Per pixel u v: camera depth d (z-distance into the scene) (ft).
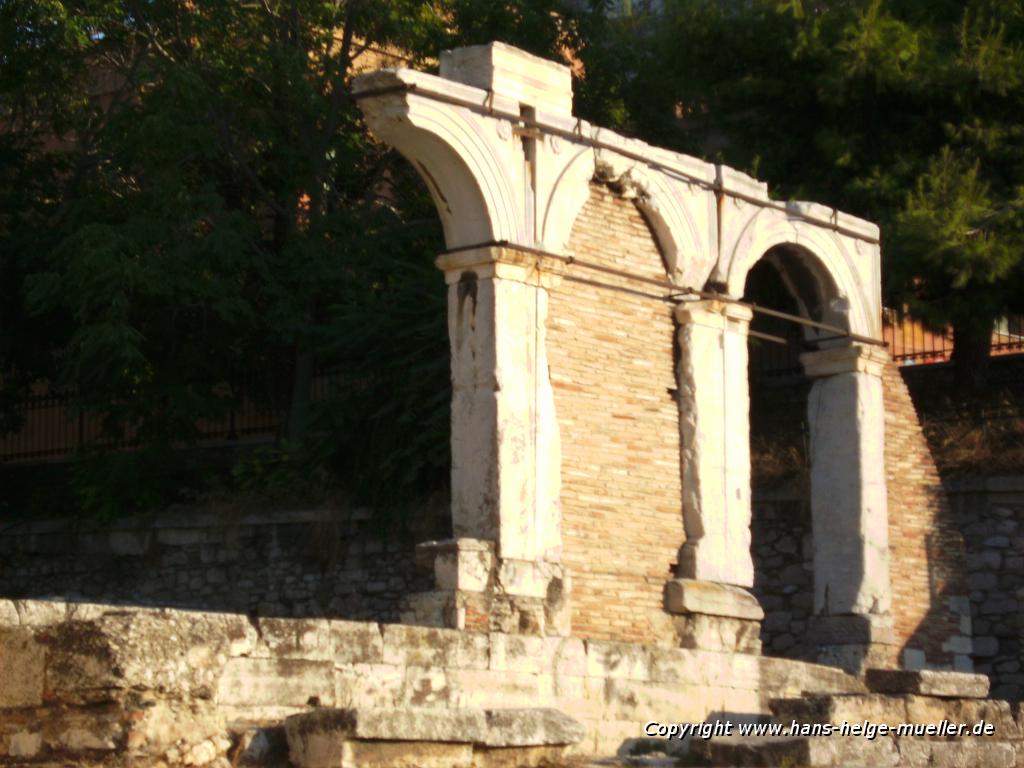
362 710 39.65
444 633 52.75
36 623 40.01
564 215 63.62
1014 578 83.35
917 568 80.28
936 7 96.37
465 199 61.26
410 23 101.71
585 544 63.16
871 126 95.71
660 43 102.94
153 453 97.81
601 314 65.21
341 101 102.32
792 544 83.56
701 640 65.98
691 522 67.36
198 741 39.19
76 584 96.73
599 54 102.89
